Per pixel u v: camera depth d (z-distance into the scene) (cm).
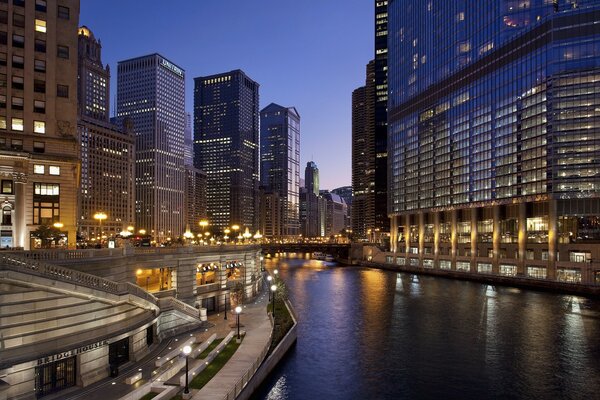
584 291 9931
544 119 12231
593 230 11481
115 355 3616
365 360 4903
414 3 19425
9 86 6028
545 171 12119
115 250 4291
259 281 8681
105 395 3028
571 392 4009
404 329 6419
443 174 16925
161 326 4678
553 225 11812
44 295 3103
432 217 17862
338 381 4250
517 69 13300
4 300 2886
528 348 5403
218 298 6562
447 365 4759
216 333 4941
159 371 3578
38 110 6222
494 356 5081
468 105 15550
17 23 6128
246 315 6053
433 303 8850
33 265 3016
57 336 3134
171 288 5788
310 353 5144
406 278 14275
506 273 13412
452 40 16475
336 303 8838
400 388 4091
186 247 5825
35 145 6175
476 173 15000
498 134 14012
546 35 12238
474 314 7606
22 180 5903
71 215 6362
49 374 3064
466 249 15600
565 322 6888
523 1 13288
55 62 6394
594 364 4781
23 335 2927
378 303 8850
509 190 13475
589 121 11625
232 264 7675
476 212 15075
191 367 3662
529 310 7988
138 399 2961
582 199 11575
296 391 3984
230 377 3456
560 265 11500
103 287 3488
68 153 6412
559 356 5081
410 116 19500
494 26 14275
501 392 4009
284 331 5188
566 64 11881
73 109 6525
